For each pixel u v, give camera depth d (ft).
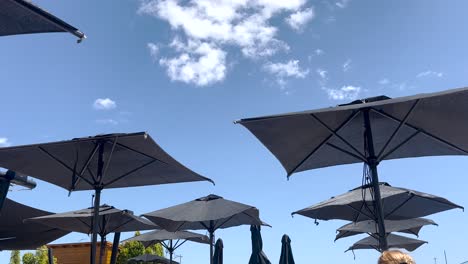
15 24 11.03
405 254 7.11
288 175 23.54
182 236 47.19
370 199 25.58
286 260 36.78
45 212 31.12
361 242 45.37
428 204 29.63
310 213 30.55
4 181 29.89
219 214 28.99
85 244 80.18
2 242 34.24
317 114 17.72
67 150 22.22
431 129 19.81
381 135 21.74
